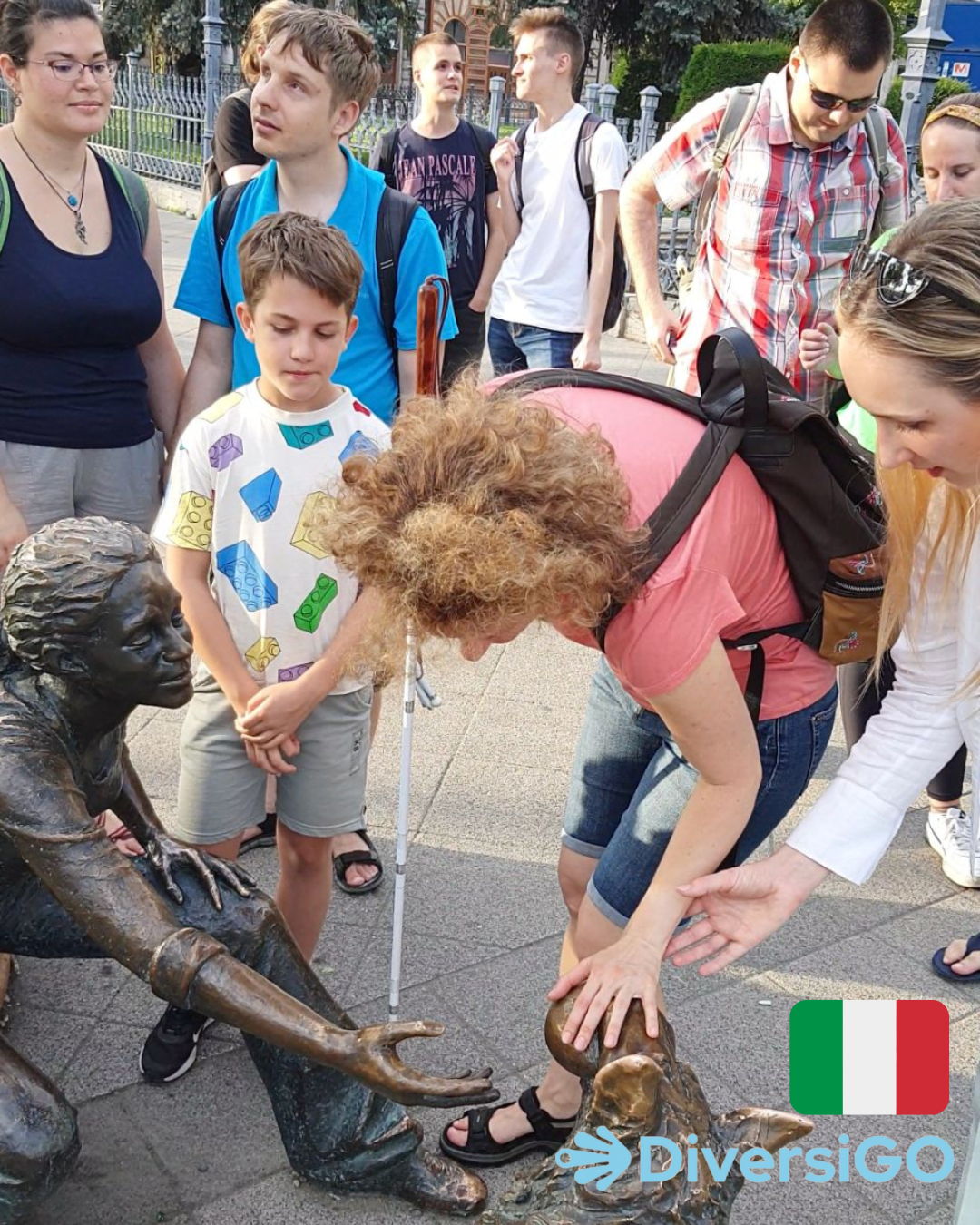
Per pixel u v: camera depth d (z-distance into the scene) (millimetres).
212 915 2078
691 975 2943
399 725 4027
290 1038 1705
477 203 5051
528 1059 2629
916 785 1892
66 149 3004
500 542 1357
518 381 1787
